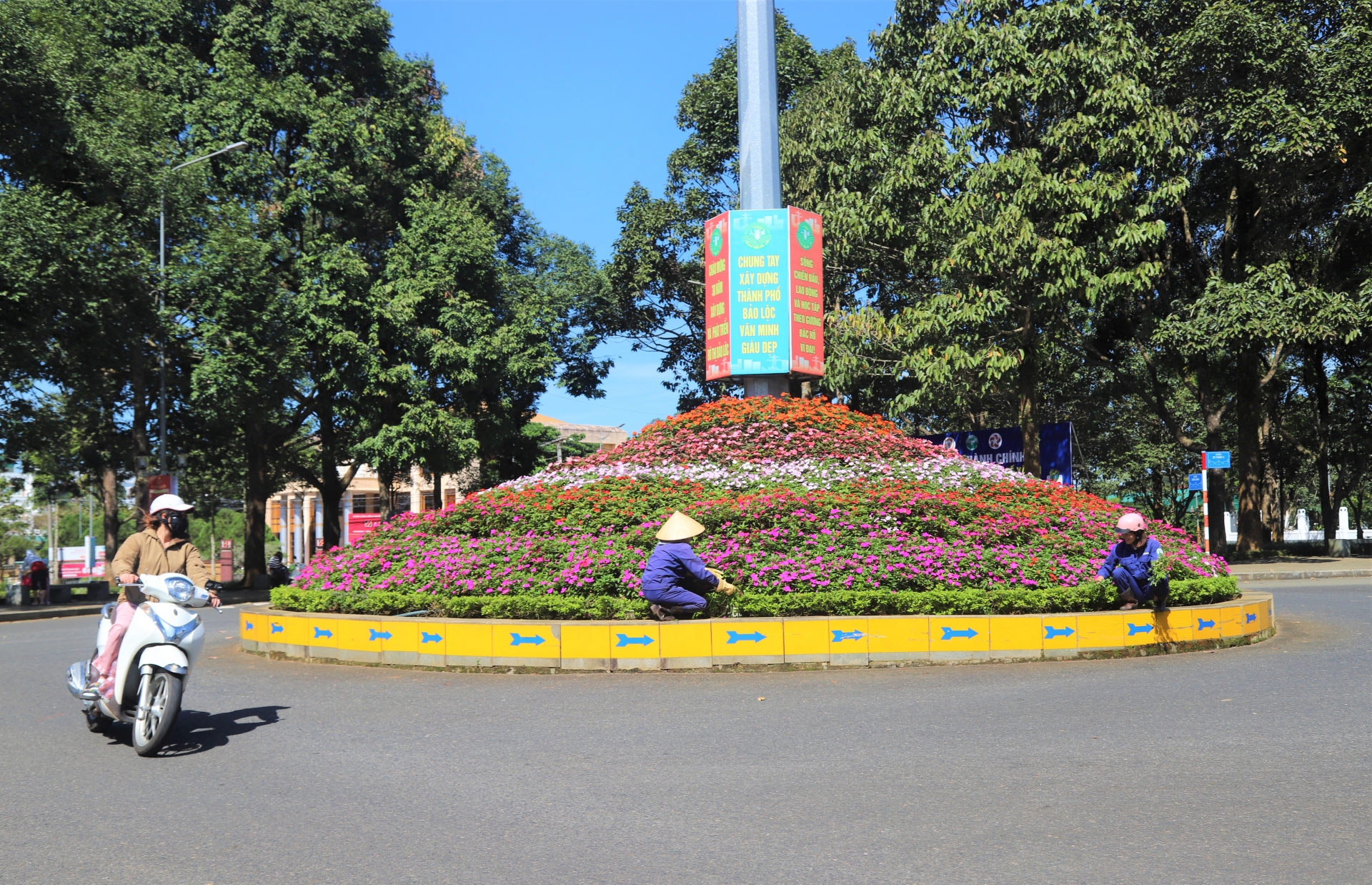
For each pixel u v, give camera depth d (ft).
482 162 125.29
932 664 29.43
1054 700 23.70
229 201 85.20
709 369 51.06
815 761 18.58
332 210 93.15
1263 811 15.06
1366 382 99.81
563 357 124.57
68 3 86.99
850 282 98.84
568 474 43.83
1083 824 14.64
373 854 14.01
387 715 23.75
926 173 75.10
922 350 75.41
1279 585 63.57
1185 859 13.19
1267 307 73.82
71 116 72.08
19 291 64.75
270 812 16.07
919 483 39.17
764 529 34.99
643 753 19.45
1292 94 74.43
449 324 94.12
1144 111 70.18
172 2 90.53
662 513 36.37
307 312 87.61
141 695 20.35
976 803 15.76
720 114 112.37
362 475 214.28
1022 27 73.97
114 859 13.93
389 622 31.48
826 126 85.35
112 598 87.81
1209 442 90.27
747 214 49.78
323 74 97.96
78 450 97.25
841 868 13.12
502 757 19.40
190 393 92.48
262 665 32.37
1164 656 30.50
